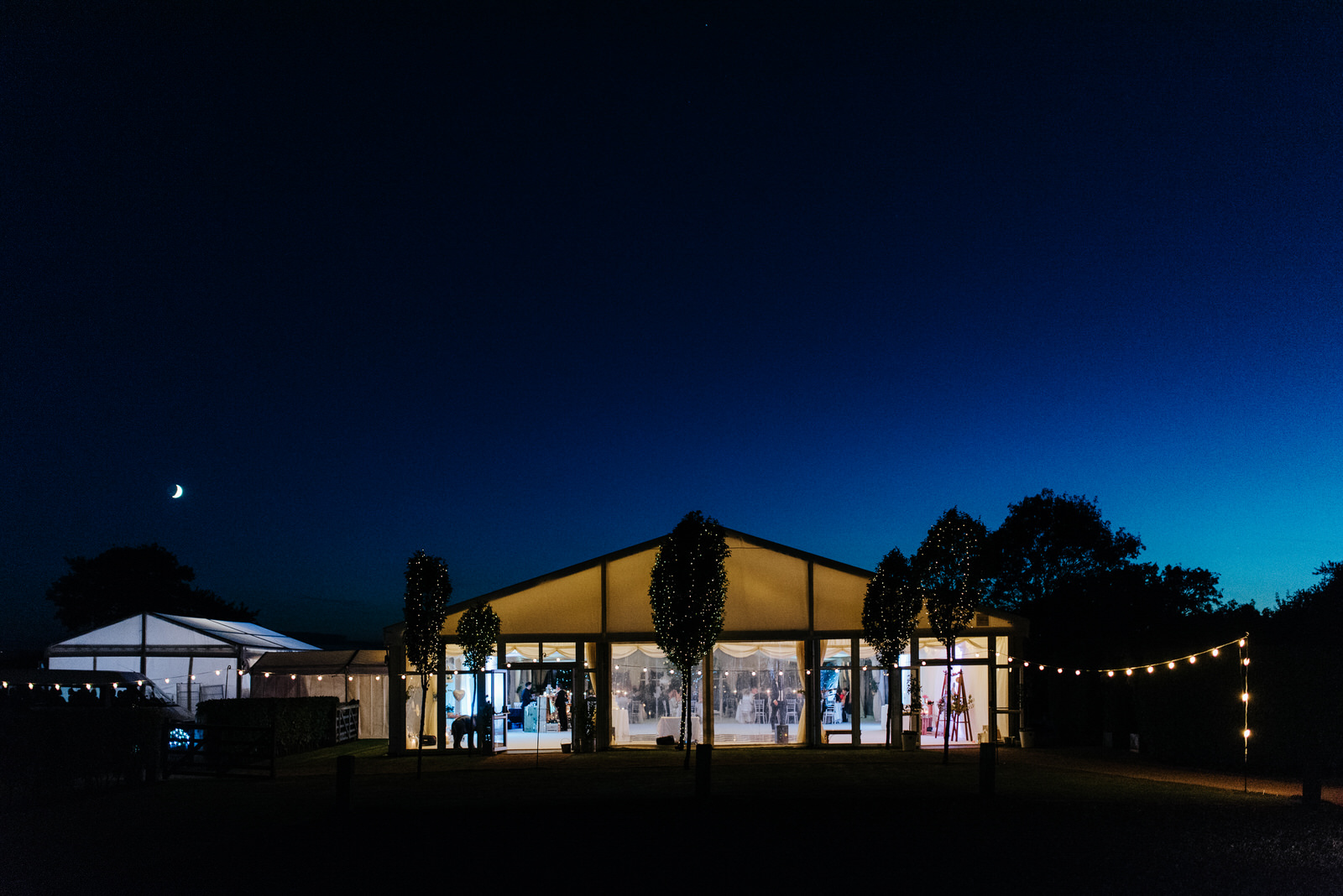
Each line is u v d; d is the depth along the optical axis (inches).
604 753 930.1
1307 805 528.7
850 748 950.4
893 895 344.8
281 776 765.3
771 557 995.9
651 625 977.5
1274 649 759.1
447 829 483.5
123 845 460.8
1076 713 1053.8
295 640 1648.6
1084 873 372.8
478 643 952.3
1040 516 1926.7
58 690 1115.9
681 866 393.7
